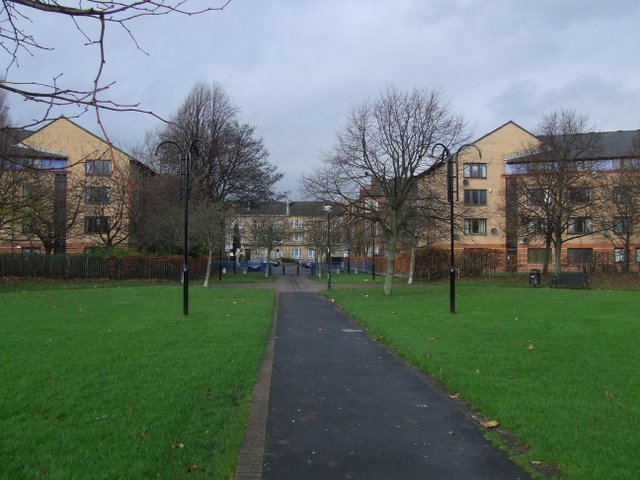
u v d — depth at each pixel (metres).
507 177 51.31
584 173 38.06
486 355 9.75
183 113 47.78
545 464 4.93
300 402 7.21
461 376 8.22
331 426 6.19
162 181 40.91
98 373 8.20
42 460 4.78
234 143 50.72
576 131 38.59
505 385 7.57
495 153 54.72
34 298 22.00
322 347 11.56
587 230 48.38
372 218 25.77
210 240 34.12
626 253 42.81
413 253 37.75
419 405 7.05
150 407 6.47
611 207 39.97
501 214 51.19
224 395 7.20
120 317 15.48
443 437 5.79
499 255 44.94
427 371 8.98
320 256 51.88
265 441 5.66
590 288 30.50
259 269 72.75
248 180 51.12
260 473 4.80
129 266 37.91
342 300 22.80
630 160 40.62
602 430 5.62
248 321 14.85
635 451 5.05
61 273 37.09
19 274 36.75
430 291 27.81
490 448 5.45
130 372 8.30
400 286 33.94
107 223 40.53
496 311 17.44
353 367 9.48
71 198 34.59
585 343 11.02
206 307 18.77
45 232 36.06
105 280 37.03
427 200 25.95
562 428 5.70
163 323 14.22
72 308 17.95
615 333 12.38
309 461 5.12
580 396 6.97
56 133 33.12
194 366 8.83
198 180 44.19
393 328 13.54
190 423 5.96
